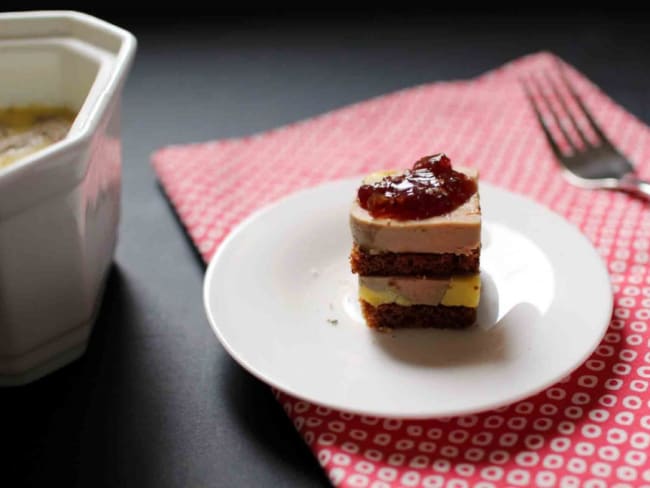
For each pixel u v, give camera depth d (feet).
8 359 1.31
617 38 2.27
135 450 1.24
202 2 2.42
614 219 1.60
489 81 2.06
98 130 1.25
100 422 1.28
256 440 1.25
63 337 1.35
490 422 1.22
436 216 1.34
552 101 1.95
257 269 1.44
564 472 1.15
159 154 1.84
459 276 1.33
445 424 1.22
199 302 1.49
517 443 1.19
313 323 1.35
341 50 2.28
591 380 1.27
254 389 1.32
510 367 1.24
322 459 1.19
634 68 2.13
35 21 1.51
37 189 1.19
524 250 1.45
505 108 1.95
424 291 1.33
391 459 1.18
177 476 1.20
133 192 1.77
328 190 1.59
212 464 1.22
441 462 1.17
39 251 1.25
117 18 2.40
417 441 1.20
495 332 1.32
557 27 2.34
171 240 1.63
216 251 1.48
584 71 2.13
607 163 1.74
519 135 1.86
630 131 1.84
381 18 2.41
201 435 1.26
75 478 1.20
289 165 1.80
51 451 1.24
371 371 1.26
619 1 2.41
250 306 1.36
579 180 1.71
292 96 2.10
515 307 1.36
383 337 1.33
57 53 1.52
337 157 1.82
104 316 1.46
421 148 1.84
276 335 1.32
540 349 1.27
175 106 2.07
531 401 1.25
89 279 1.35
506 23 2.37
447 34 2.33
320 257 1.48
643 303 1.41
